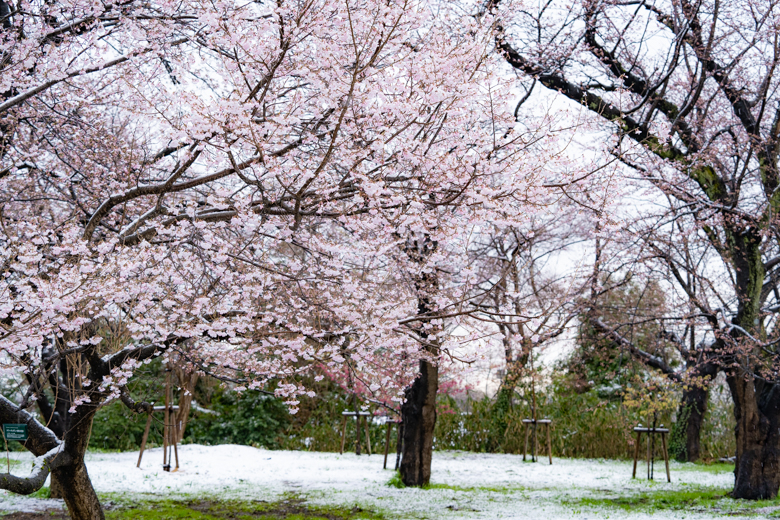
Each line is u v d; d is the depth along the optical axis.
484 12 6.27
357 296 5.68
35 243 4.70
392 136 4.94
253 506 7.89
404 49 5.37
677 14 8.92
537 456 15.23
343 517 7.25
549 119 5.53
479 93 5.27
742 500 8.78
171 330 5.15
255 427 16.39
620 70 9.65
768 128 10.09
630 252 10.84
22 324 4.54
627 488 10.05
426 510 7.70
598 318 13.91
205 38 5.78
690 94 9.27
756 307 9.24
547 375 16.53
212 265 5.30
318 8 4.77
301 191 4.81
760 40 8.98
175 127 4.56
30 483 4.82
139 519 6.84
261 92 5.36
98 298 4.82
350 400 16.77
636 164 9.09
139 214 7.12
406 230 5.78
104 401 5.27
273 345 5.69
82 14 6.12
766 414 8.98
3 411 5.20
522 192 5.20
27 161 6.94
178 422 13.85
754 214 9.47
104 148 6.66
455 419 16.77
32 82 6.18
